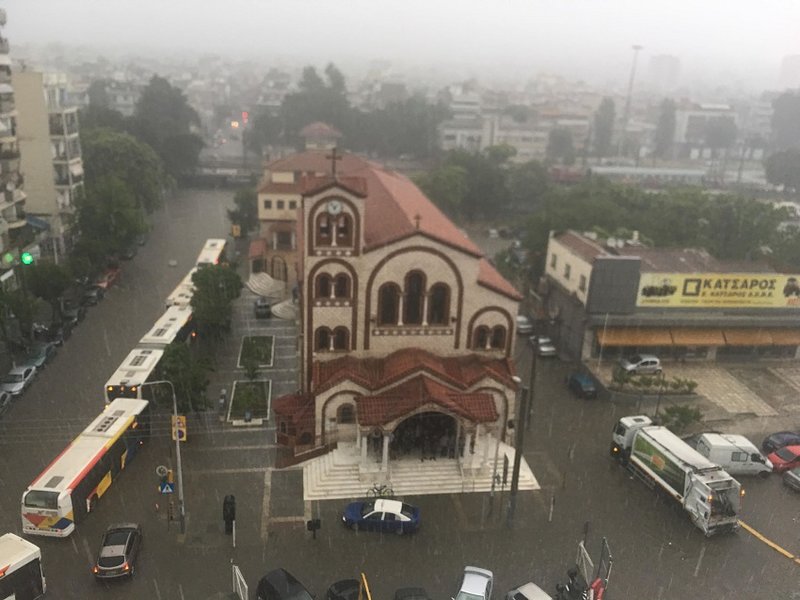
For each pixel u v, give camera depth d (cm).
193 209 12338
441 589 3531
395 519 3916
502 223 12019
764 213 8631
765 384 6075
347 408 4581
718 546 3959
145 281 8244
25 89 8019
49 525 3731
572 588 3466
